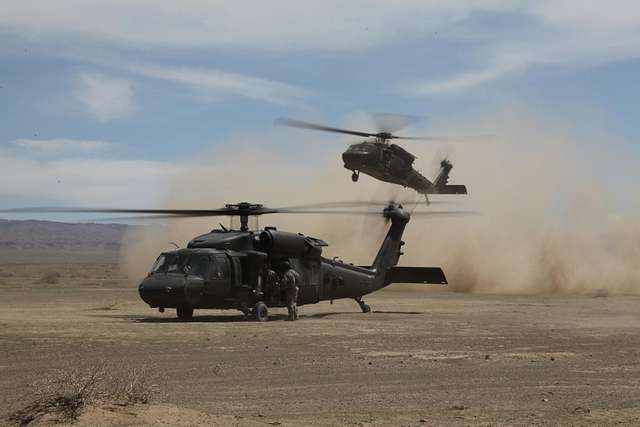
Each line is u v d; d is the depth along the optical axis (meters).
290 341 24.09
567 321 31.97
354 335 25.94
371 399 14.96
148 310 36.72
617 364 19.69
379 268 36.94
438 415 13.41
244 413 13.45
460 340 24.78
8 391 15.18
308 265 33.25
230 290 30.73
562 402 14.65
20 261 193.00
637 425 12.54
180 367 18.73
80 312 35.03
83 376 13.27
